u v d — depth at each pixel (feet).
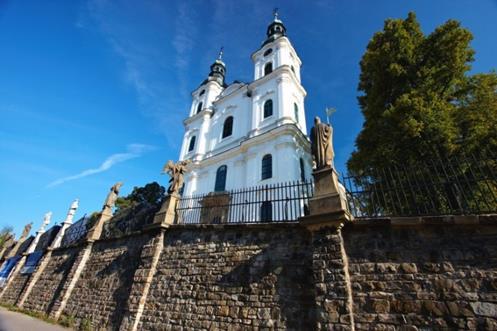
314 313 17.42
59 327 32.17
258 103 77.25
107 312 30.45
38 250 61.11
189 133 96.94
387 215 18.67
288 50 86.02
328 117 46.93
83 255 41.34
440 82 33.68
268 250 22.03
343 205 19.24
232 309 21.17
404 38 36.60
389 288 15.47
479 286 13.39
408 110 31.60
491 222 14.07
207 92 105.09
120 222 43.57
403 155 31.83
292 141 62.08
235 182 68.03
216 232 26.63
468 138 29.22
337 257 17.24
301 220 20.01
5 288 56.75
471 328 12.76
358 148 38.55
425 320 13.87
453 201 20.89
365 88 42.55
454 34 33.27
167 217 32.50
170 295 25.77
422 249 15.62
